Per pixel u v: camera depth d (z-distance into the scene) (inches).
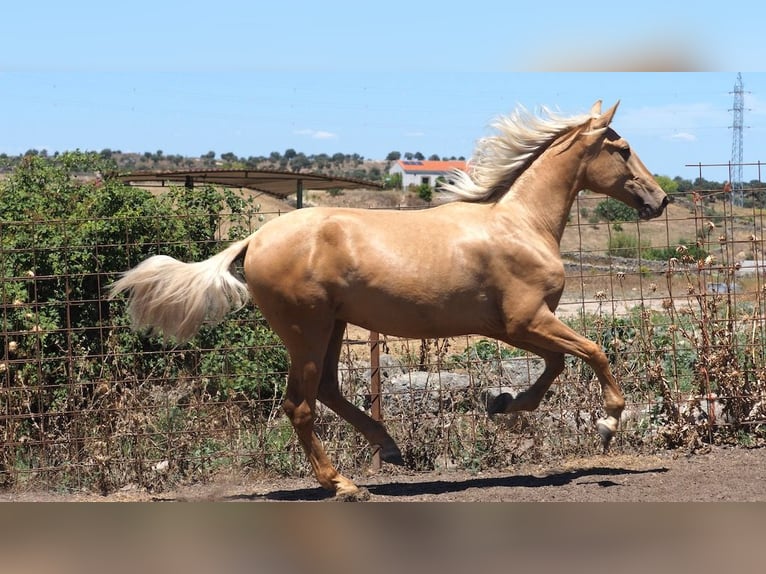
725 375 305.4
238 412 301.3
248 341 340.8
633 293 629.0
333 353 265.6
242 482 289.6
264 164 4483.3
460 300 248.1
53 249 301.4
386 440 264.2
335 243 244.7
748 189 313.9
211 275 248.1
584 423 301.7
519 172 263.6
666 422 302.8
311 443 253.4
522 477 275.7
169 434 287.3
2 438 289.9
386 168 4638.3
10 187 376.8
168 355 332.8
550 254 253.8
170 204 376.2
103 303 349.4
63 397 313.6
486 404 298.4
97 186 383.6
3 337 323.3
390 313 247.9
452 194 266.5
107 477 284.4
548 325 249.9
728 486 252.5
